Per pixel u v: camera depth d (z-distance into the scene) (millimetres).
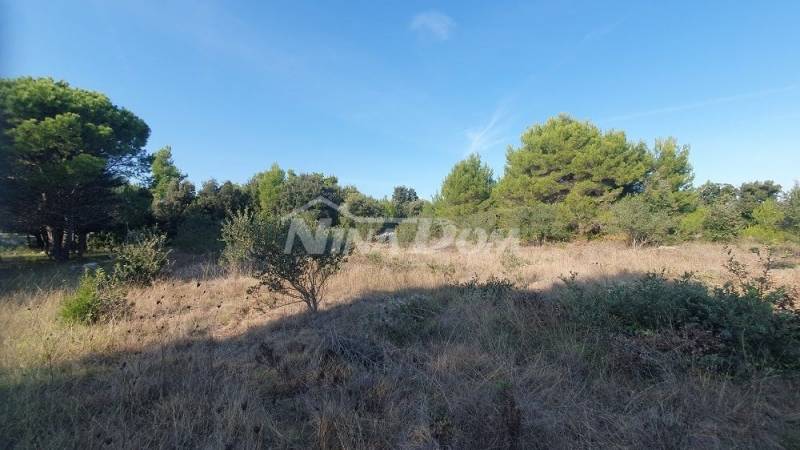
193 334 5027
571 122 20969
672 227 13672
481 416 2643
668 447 2324
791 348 3184
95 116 15531
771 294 3566
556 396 2994
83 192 15367
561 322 4262
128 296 6930
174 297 6992
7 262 14945
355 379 3277
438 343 4230
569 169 19188
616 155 18859
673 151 19156
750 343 3301
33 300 6172
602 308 4152
